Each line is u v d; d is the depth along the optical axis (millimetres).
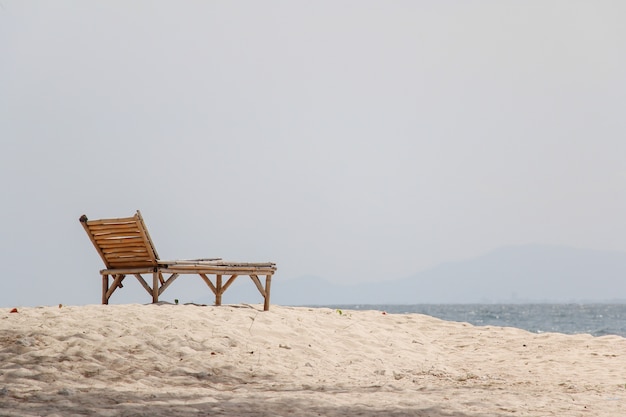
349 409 25922
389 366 38438
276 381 32031
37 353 31312
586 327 194375
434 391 31062
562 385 33781
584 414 26297
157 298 43594
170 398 26766
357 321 49969
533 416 25703
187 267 44250
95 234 44938
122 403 25375
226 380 31531
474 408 26891
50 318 37188
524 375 37031
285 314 46500
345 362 38219
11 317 37031
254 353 36438
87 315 38156
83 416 23109
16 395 25922
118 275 45281
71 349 32344
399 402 27562
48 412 23406
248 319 42375
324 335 42750
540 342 48781
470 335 51562
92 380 29062
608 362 40906
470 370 38938
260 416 24219
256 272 46688
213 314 42000
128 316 38156
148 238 42812
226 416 24000
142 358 32875
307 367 35750
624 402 29078
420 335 50031
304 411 25281
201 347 35594
